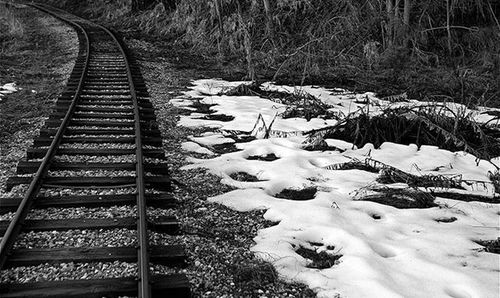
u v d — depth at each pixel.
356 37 17.58
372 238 5.39
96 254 4.53
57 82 13.94
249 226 5.78
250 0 21.11
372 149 9.00
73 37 22.50
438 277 4.52
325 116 11.26
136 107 9.76
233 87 14.36
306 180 7.27
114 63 15.73
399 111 9.66
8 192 6.11
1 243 4.37
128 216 5.50
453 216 6.07
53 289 3.95
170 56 19.69
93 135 8.45
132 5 29.59
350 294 4.25
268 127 10.18
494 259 4.88
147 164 7.03
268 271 4.60
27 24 28.53
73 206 5.64
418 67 16.39
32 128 9.39
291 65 16.98
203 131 10.03
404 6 17.23
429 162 8.26
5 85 13.41
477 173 7.77
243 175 7.63
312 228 5.58
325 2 18.92
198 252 4.95
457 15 18.62
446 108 9.67
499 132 9.95
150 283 3.98
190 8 23.75
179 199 6.34
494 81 15.18
